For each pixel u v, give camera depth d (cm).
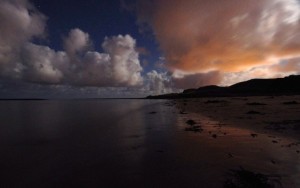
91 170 802
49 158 966
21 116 3334
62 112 4228
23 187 673
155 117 2667
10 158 976
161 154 972
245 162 813
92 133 1606
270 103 3825
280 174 691
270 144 1045
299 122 1606
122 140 1311
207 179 682
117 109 4888
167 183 668
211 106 4194
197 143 1145
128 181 695
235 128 1530
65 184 688
